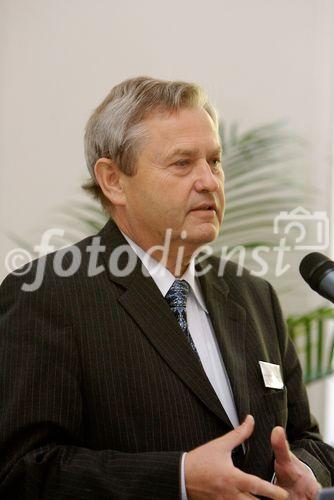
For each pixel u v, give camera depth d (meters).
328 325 6.84
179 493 3.02
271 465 3.60
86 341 3.44
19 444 3.23
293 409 4.04
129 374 3.42
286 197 6.93
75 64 7.10
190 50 7.08
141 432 3.36
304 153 6.98
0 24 7.11
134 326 3.55
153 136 3.64
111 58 7.09
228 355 3.71
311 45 7.03
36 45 7.11
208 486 2.99
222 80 7.06
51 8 7.11
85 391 3.41
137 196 3.71
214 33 7.08
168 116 3.66
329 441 6.95
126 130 3.69
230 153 6.71
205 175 3.62
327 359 6.80
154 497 3.04
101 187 3.87
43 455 3.19
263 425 3.65
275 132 6.98
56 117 7.09
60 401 3.29
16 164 7.08
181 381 3.47
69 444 3.35
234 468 2.99
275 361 3.94
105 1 7.08
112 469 3.14
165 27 7.07
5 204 7.07
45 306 3.46
